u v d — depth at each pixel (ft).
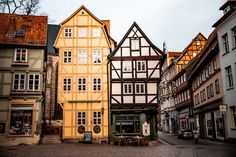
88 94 88.22
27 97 80.89
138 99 87.92
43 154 51.24
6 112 78.95
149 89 88.74
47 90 121.90
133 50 91.50
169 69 172.96
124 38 92.27
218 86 84.38
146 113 87.30
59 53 90.74
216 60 84.64
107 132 85.92
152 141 83.82
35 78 82.94
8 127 78.13
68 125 85.71
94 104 87.71
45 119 118.32
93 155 49.62
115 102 87.71
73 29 92.73
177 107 152.15
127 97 88.07
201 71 106.63
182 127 145.07
